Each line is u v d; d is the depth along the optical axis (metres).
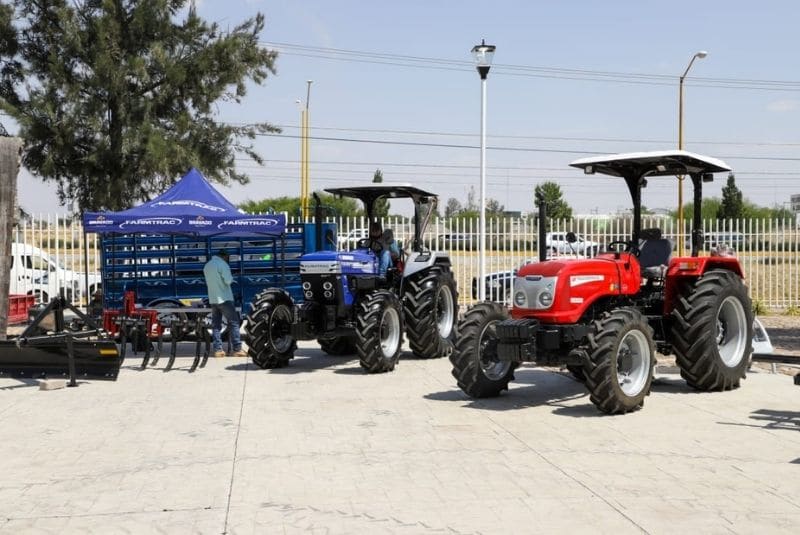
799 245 23.62
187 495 6.12
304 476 6.58
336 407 9.45
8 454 7.42
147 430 8.34
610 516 5.50
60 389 10.84
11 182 13.60
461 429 8.21
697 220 10.56
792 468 6.66
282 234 15.04
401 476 6.54
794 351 14.66
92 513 5.74
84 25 21.61
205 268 13.98
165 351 15.13
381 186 13.16
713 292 10.01
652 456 7.08
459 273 25.91
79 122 21.00
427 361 13.27
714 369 9.98
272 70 23.02
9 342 11.25
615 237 22.03
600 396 8.71
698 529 5.23
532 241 22.05
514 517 5.50
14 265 20.17
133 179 21.78
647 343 9.06
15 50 21.42
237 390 10.67
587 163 10.01
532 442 7.63
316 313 12.35
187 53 22.38
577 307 9.18
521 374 11.77
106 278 15.57
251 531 5.33
